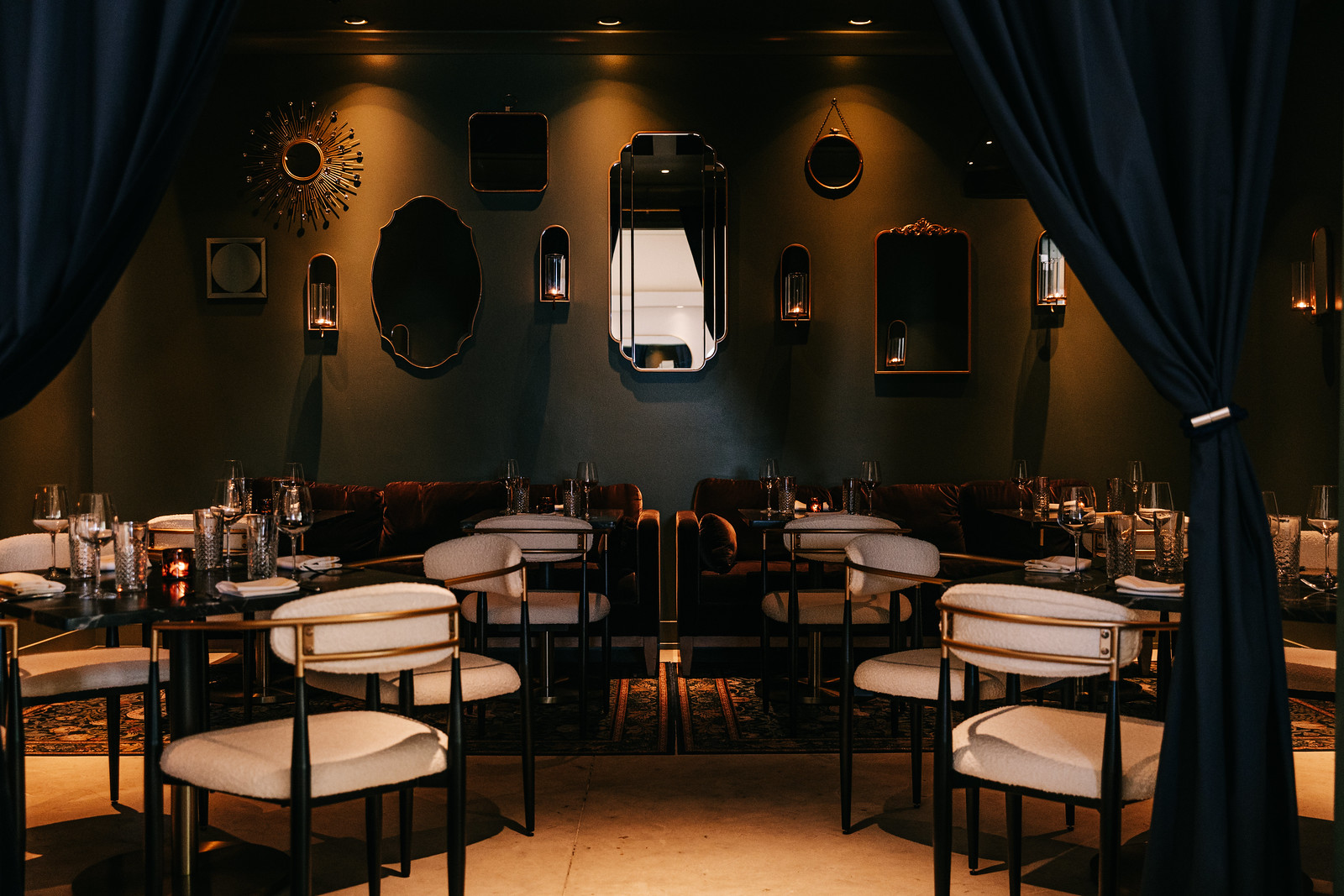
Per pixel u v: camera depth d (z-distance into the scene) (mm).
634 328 5520
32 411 4809
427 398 5523
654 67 5523
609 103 5520
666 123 5523
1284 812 1781
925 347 5531
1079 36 1781
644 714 3936
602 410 5531
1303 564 2947
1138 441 5539
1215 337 1801
